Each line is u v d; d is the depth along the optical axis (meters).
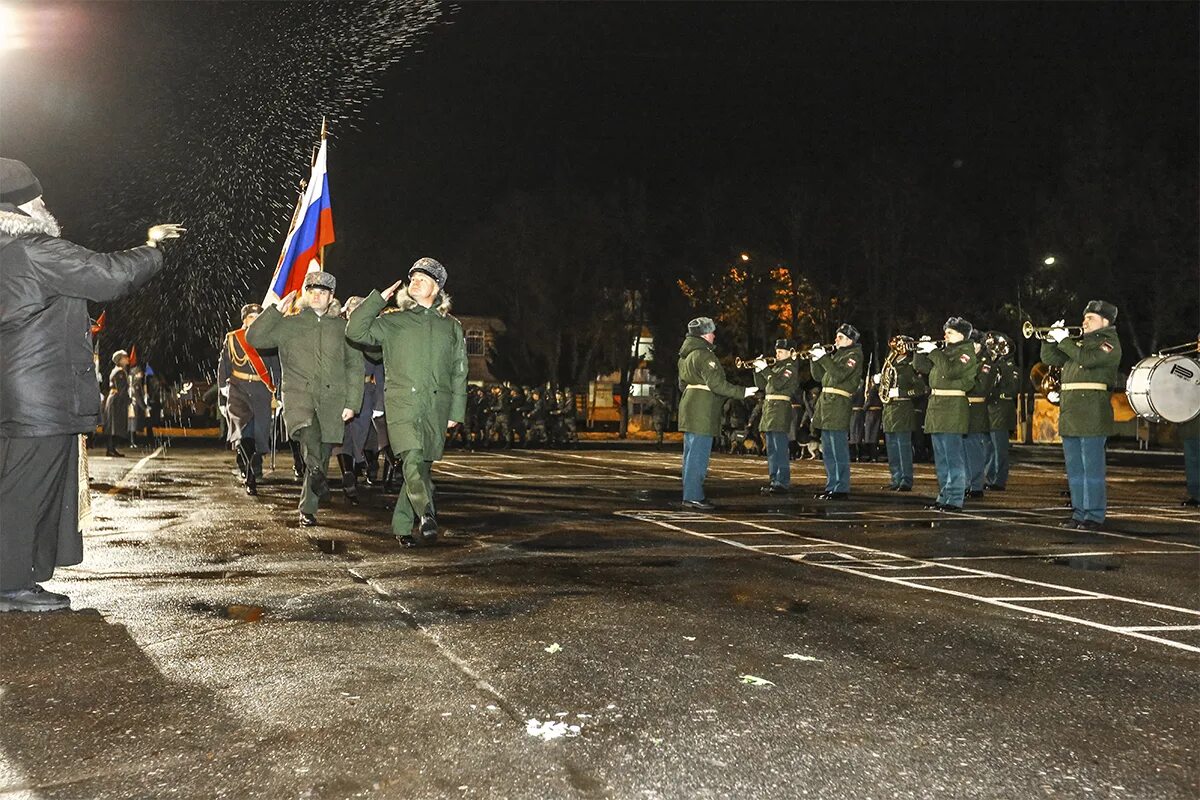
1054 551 9.29
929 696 4.69
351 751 3.92
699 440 12.71
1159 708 4.56
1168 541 10.05
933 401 13.13
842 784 3.67
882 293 48.34
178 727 4.16
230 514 11.23
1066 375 11.42
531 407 35.06
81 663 5.03
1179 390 13.16
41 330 6.10
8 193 6.10
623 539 9.52
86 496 6.62
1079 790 3.64
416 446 8.62
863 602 6.74
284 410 10.16
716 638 5.67
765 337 51.03
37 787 3.58
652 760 3.86
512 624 5.91
